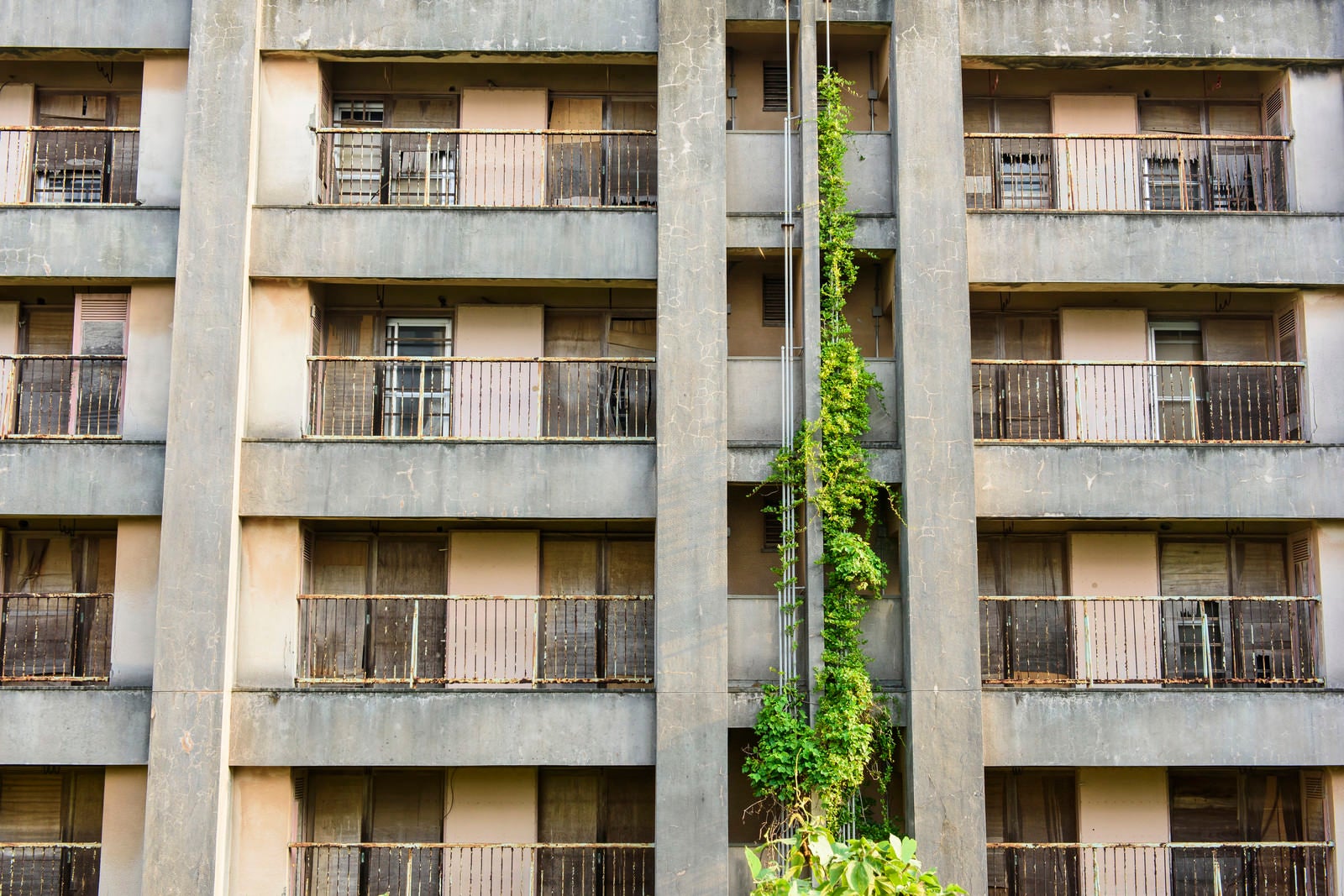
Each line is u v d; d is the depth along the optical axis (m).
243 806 15.48
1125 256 16.73
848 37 17.44
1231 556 17.47
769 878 9.27
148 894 14.83
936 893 9.36
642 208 16.55
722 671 15.27
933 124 16.62
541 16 16.88
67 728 15.36
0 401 16.91
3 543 16.94
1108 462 16.33
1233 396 17.66
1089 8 17.22
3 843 16.08
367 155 17.78
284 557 16.02
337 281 16.58
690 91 16.53
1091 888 16.48
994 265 16.70
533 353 17.45
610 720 15.39
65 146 17.70
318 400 16.69
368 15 16.80
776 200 16.70
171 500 15.57
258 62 16.70
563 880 16.39
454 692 15.46
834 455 15.75
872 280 17.41
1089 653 16.23
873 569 15.49
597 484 15.92
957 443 15.94
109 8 16.78
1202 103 18.31
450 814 16.42
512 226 16.50
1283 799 16.98
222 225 16.12
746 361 16.34
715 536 15.56
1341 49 17.23
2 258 16.39
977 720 15.38
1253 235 16.81
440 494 15.89
